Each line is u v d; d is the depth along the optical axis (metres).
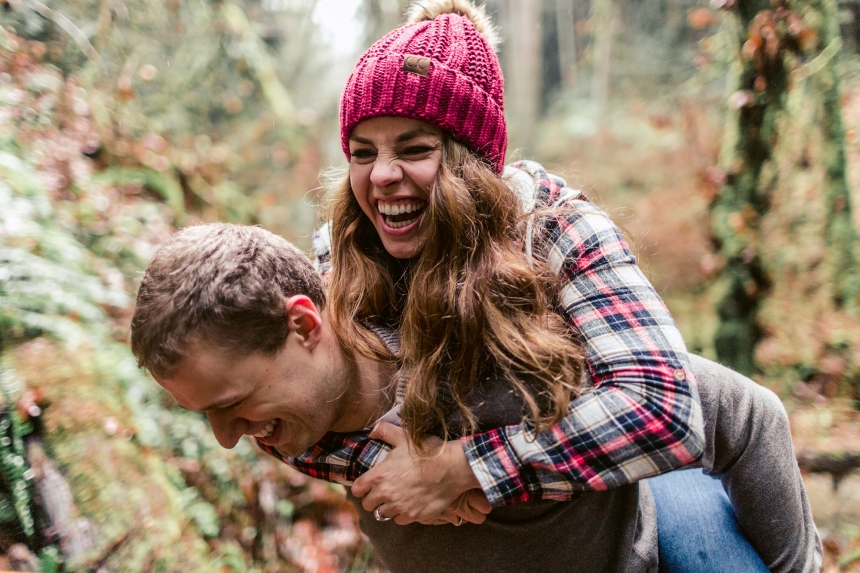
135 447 1.93
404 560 1.03
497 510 0.94
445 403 0.94
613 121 6.08
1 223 2.18
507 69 7.47
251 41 4.38
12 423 1.72
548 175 1.11
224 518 2.07
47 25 2.92
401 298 1.06
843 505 2.15
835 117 2.86
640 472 0.84
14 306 1.98
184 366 0.76
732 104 3.11
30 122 2.67
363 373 0.96
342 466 0.97
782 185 3.04
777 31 2.90
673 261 3.82
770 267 3.04
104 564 1.67
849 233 2.86
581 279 0.96
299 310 0.83
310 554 2.21
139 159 3.14
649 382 0.86
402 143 0.97
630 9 6.12
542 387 0.90
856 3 2.84
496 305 0.93
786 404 2.71
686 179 4.42
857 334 2.71
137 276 2.57
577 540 0.98
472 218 0.95
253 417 0.83
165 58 3.71
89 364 2.01
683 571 1.09
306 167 4.68
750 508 1.09
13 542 1.59
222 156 3.91
